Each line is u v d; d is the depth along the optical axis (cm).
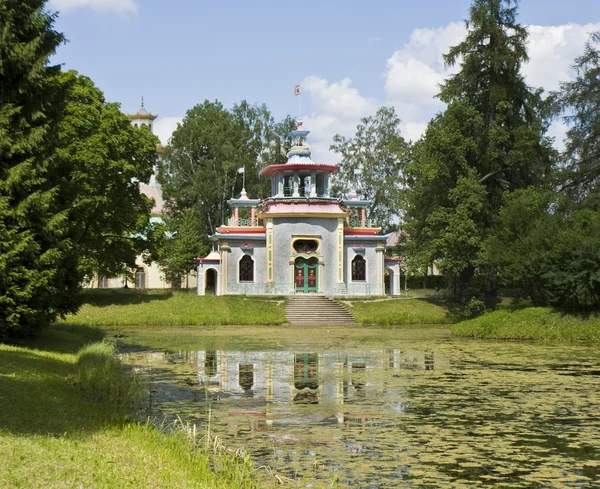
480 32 5291
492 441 1408
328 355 2994
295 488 1102
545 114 5691
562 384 2131
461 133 5206
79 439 1198
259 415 1675
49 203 2341
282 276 5762
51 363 2102
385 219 7206
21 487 893
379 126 7244
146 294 5403
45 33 2381
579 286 3694
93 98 4781
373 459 1275
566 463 1250
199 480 1054
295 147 6038
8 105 2297
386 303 5469
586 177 5634
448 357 2891
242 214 7112
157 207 8606
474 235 4997
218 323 4878
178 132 7300
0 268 2234
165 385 2148
